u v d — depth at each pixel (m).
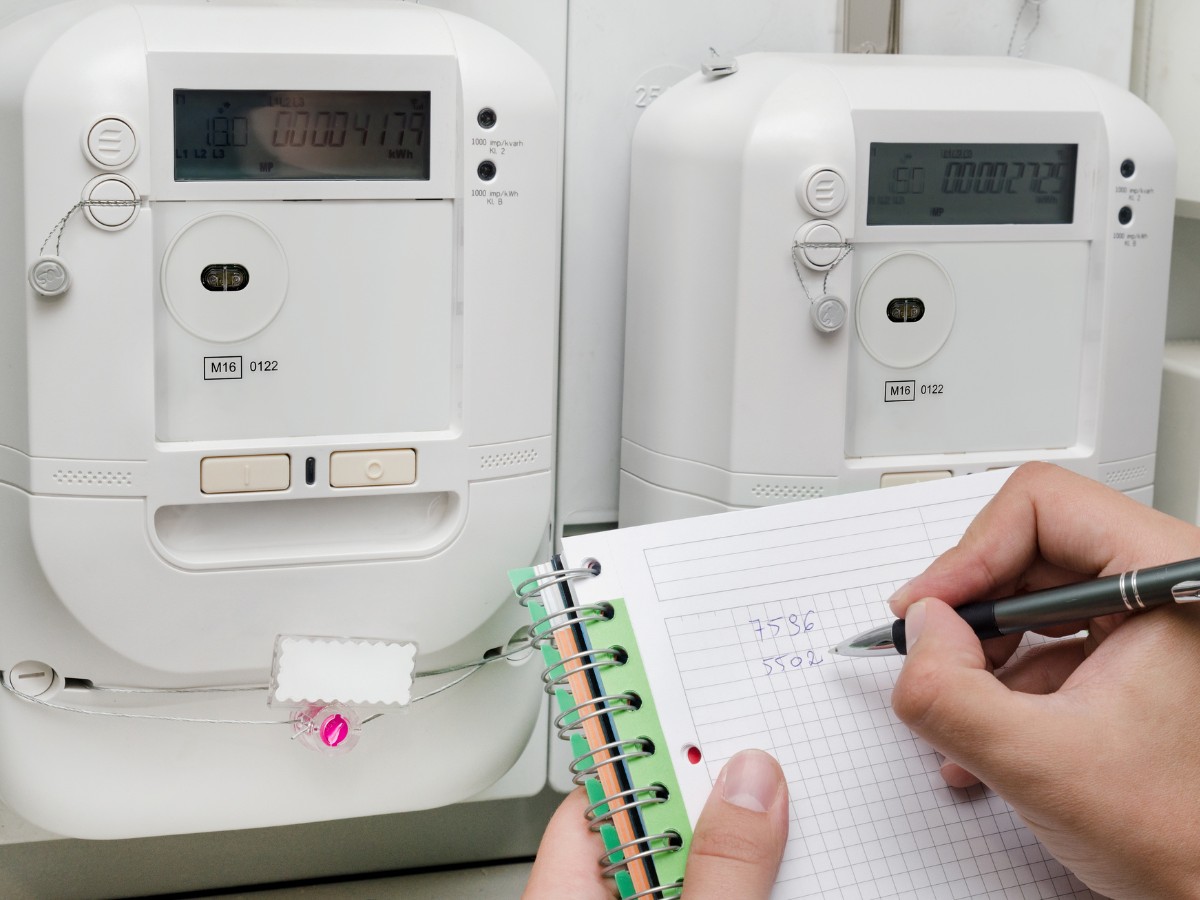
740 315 0.58
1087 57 0.71
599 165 0.66
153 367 0.51
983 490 0.45
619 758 0.39
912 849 0.39
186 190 0.51
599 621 0.41
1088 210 0.61
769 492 0.59
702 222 0.59
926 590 0.41
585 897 0.42
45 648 0.53
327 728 0.54
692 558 0.42
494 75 0.53
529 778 0.70
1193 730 0.35
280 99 0.52
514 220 0.54
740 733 0.40
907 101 0.58
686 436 0.61
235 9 0.52
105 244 0.49
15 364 0.50
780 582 0.42
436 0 0.62
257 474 0.52
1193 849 0.34
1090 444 0.63
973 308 0.61
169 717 0.54
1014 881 0.39
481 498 0.55
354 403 0.54
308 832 0.69
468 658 0.58
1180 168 0.74
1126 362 0.62
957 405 0.61
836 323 0.57
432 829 0.71
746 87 0.59
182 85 0.50
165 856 0.68
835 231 0.56
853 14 0.68
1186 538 0.39
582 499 0.69
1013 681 0.43
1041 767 0.34
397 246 0.53
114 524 0.51
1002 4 0.70
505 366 0.55
